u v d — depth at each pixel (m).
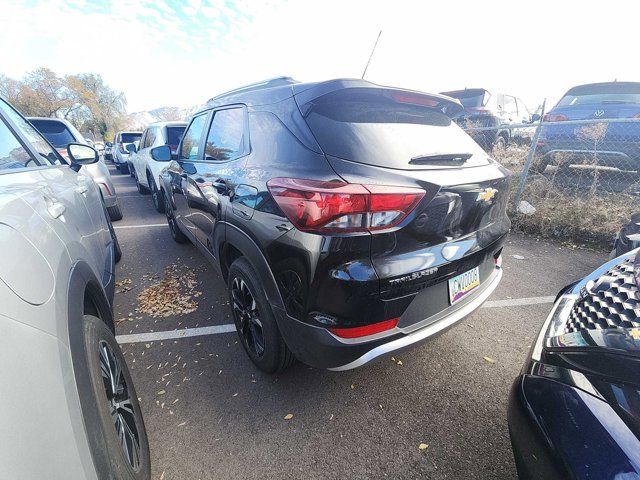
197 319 2.75
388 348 1.52
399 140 1.67
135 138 15.42
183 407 1.88
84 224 2.01
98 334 1.33
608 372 1.02
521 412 1.16
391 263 1.45
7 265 0.93
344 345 1.47
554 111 5.62
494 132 7.68
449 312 1.75
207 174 2.46
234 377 2.10
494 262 2.17
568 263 3.81
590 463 0.90
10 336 0.83
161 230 5.38
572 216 4.48
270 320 1.79
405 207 1.41
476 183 1.67
